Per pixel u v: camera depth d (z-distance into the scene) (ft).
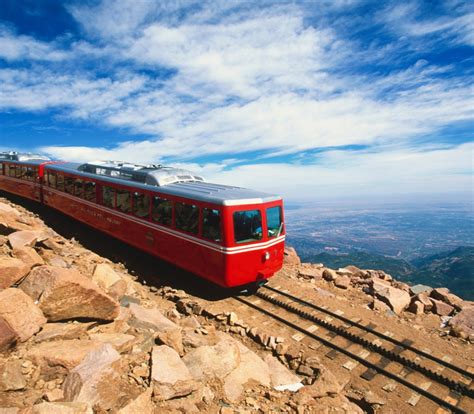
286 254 52.54
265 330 30.71
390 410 21.63
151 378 16.97
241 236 33.78
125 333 21.13
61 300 19.06
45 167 68.54
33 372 15.38
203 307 32.89
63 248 34.76
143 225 42.91
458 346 30.30
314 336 29.63
